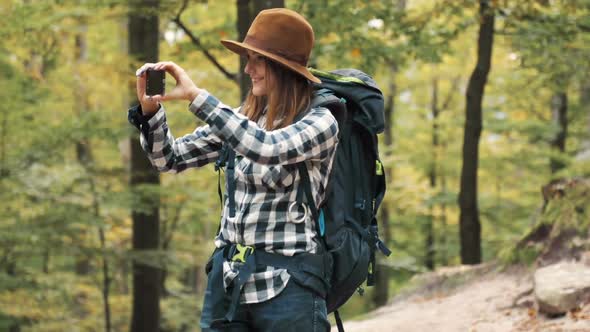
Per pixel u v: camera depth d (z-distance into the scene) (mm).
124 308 12250
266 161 1912
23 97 8117
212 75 9516
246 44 2104
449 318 5293
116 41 15250
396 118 18047
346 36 8094
